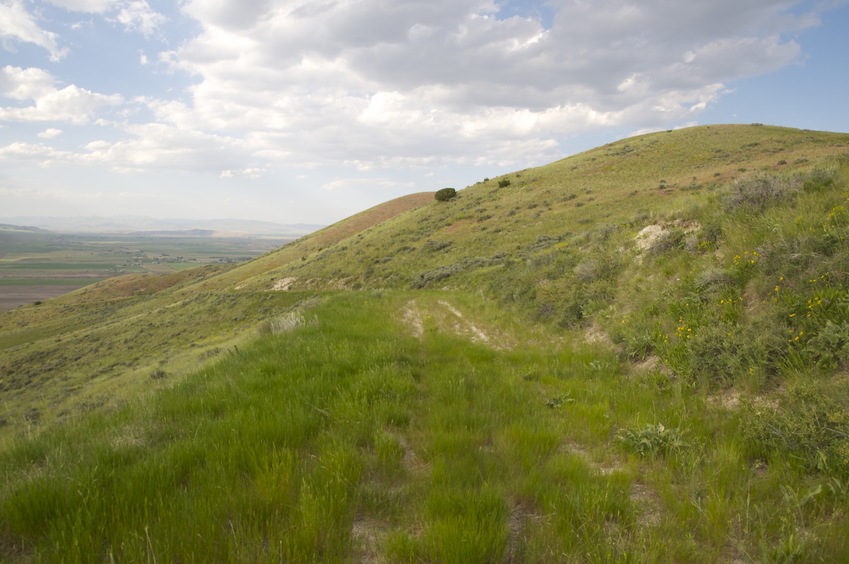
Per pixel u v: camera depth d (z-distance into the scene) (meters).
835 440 3.67
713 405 5.28
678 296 8.87
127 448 4.06
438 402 5.76
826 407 4.06
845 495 3.16
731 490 3.42
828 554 2.61
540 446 4.37
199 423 4.71
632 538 2.89
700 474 3.66
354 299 19.91
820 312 5.59
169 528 2.79
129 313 81.50
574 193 54.91
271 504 3.10
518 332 12.12
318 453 4.10
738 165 47.28
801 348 5.36
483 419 5.12
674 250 11.00
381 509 3.29
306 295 48.22
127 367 36.34
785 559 2.58
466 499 3.20
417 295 23.33
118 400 7.59
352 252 61.53
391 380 6.40
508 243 42.00
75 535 2.62
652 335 7.90
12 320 97.06
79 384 33.50
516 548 2.84
